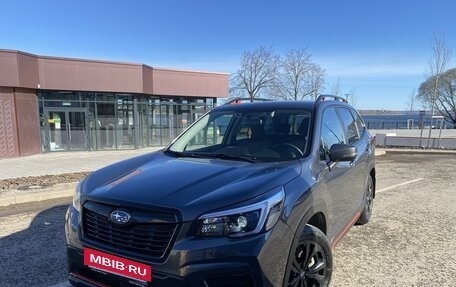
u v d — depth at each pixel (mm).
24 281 3949
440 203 7418
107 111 21656
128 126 22453
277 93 40875
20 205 7730
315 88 40781
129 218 2584
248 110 4367
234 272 2447
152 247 2527
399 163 14625
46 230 5730
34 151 19203
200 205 2508
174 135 24562
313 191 3156
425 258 4590
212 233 2459
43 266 4336
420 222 6098
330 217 3650
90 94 21047
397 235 5438
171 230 2480
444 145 22812
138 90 21688
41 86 18969
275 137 3867
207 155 3734
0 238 5344
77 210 3029
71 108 20562
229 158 3566
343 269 4250
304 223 2943
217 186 2736
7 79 17422
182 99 24719
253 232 2512
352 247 4945
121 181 3006
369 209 6008
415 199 7777
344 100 5500
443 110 63031
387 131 38625
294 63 40781
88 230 2857
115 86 21016
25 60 18047
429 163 14617
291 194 2855
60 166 14602
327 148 3932
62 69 19453
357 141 5207
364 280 3980
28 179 10609
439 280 3994
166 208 2504
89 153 20125
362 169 5133
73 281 2930
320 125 3955
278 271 2637
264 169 3100
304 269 3055
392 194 8281
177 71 23703
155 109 23719
